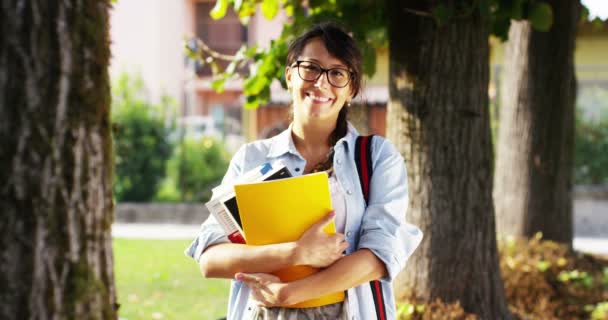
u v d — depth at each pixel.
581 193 14.88
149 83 19.80
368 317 2.42
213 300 6.81
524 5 4.69
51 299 1.88
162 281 7.60
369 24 4.88
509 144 7.60
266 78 5.08
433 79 4.61
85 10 1.92
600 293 6.35
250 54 5.26
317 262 2.28
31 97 1.85
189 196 13.52
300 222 2.29
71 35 1.89
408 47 4.63
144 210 12.69
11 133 1.84
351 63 2.47
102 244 1.99
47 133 1.86
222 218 2.41
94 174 1.95
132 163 13.29
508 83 7.68
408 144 4.70
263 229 2.29
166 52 20.05
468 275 4.73
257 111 16.58
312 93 2.46
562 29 7.32
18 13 1.84
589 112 15.54
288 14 5.62
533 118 7.45
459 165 4.66
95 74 1.94
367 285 2.44
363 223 2.45
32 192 1.85
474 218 4.72
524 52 7.46
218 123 19.05
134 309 6.41
